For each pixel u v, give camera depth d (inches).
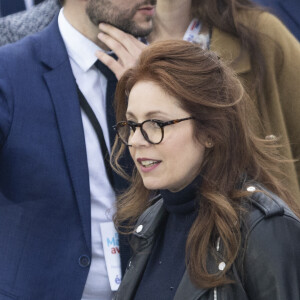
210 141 191.9
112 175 266.7
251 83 287.0
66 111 263.1
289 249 180.9
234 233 183.6
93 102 272.2
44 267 258.2
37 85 263.9
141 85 189.6
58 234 260.2
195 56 190.7
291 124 299.3
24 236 259.0
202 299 184.5
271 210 183.5
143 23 272.4
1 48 271.0
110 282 264.1
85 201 259.8
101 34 272.7
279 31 295.9
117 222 233.3
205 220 189.2
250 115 206.5
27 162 257.6
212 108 189.2
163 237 210.7
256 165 199.3
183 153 188.7
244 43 289.7
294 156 300.5
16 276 256.2
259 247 180.4
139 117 189.2
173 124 187.0
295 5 363.9
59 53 270.4
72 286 258.5
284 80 295.7
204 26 300.4
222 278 180.9
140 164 192.2
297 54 298.0
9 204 261.1
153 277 204.1
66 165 260.5
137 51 271.6
